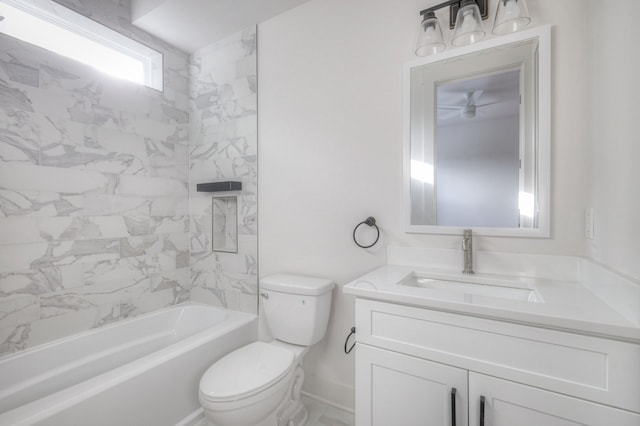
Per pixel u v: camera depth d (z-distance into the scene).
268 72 1.98
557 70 1.21
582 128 1.17
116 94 1.91
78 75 1.73
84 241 1.76
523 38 1.26
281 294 1.65
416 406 1.01
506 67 1.30
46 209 1.60
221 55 2.19
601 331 0.74
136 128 2.02
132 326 1.92
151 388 1.35
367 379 1.10
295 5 1.85
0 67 1.44
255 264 2.04
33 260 1.56
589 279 1.06
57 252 1.64
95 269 1.81
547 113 1.21
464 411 0.93
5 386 1.41
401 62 1.54
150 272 2.10
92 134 1.79
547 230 1.22
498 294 1.21
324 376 1.76
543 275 1.24
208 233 2.27
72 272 1.70
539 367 0.83
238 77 2.11
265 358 1.44
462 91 1.39
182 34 2.13
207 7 1.85
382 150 1.59
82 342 1.69
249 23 2.02
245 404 1.19
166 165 2.21
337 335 1.73
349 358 1.69
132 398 1.27
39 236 1.58
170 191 2.23
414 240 1.51
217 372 1.32
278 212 1.95
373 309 1.08
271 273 1.98
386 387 1.07
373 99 1.62
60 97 1.65
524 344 0.85
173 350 1.49
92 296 1.79
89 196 1.78
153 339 2.00
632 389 0.73
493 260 1.32
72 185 1.70
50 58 1.62
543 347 0.82
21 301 1.52
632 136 0.82
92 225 1.79
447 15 1.42
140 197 2.04
